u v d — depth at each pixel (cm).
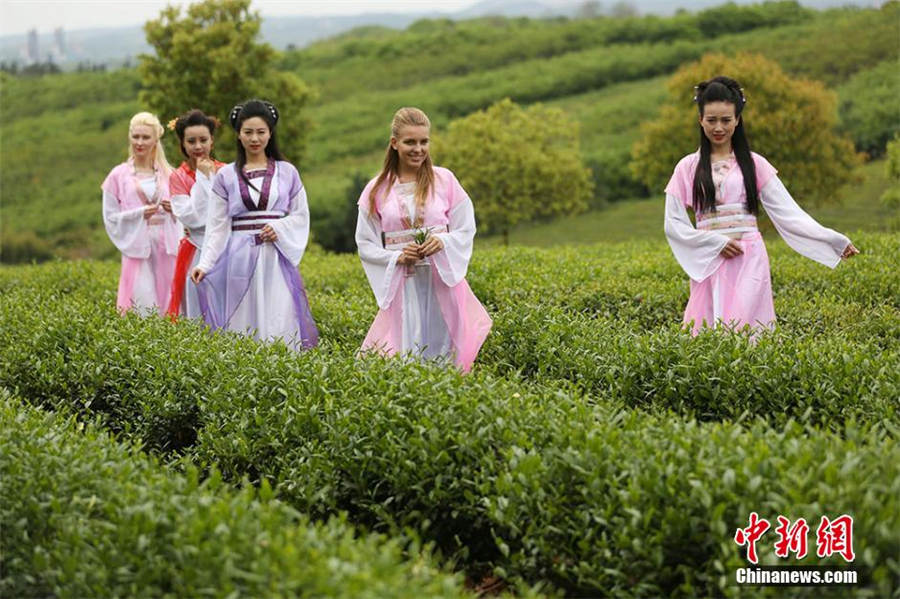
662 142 2419
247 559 381
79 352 733
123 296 1014
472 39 6719
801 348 617
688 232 782
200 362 666
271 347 682
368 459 525
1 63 8194
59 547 424
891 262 1047
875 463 404
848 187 2720
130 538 404
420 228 738
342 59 6762
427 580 380
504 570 469
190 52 2362
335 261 1445
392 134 741
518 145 2752
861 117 3391
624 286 1002
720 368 598
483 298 1013
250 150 823
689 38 5922
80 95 6153
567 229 3056
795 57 4600
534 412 507
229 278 820
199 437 604
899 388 551
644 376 621
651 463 431
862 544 377
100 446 526
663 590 425
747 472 408
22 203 4656
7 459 496
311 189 4012
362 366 609
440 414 521
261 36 2483
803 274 1016
